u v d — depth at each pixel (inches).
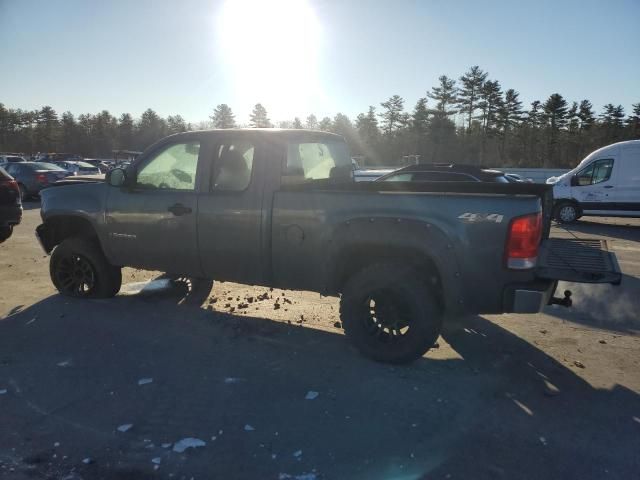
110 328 201.6
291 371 164.2
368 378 159.3
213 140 195.2
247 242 186.4
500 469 114.7
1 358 172.9
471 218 152.9
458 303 156.6
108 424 132.2
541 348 188.4
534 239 149.6
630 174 573.0
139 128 4517.7
